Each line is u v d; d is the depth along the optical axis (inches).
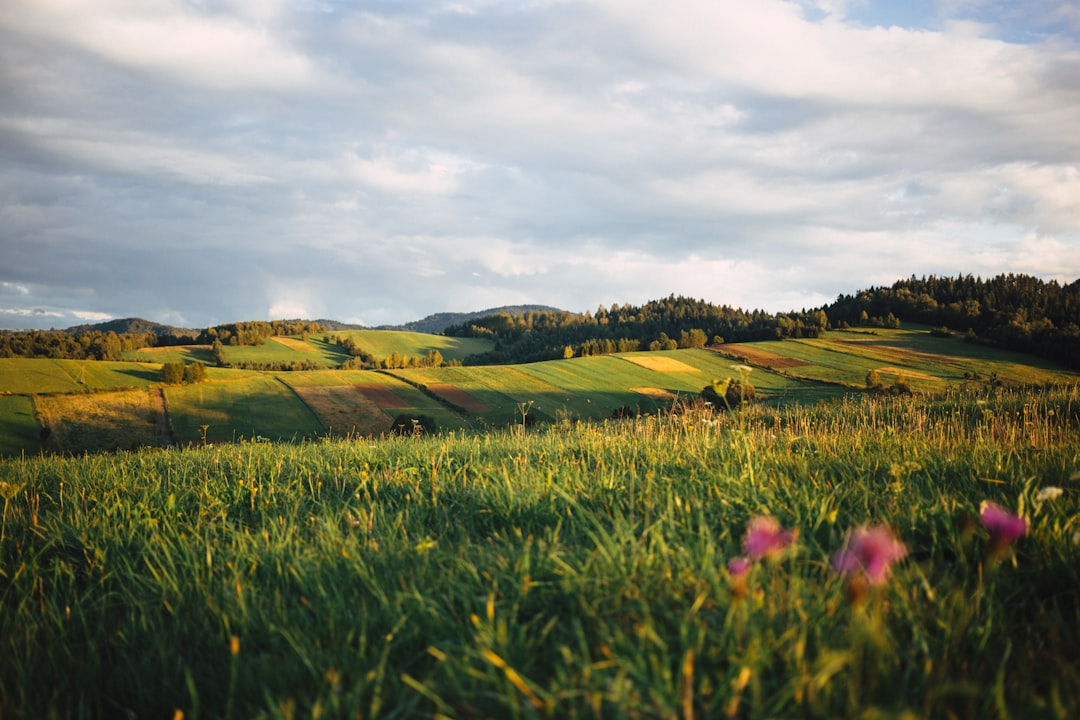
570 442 283.0
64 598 135.8
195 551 150.6
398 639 98.0
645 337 5920.3
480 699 81.8
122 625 118.8
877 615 79.0
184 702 93.3
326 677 85.9
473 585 113.8
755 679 72.6
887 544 73.5
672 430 289.1
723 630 88.0
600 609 102.7
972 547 123.0
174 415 3046.3
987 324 5600.4
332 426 2930.6
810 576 113.4
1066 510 135.7
